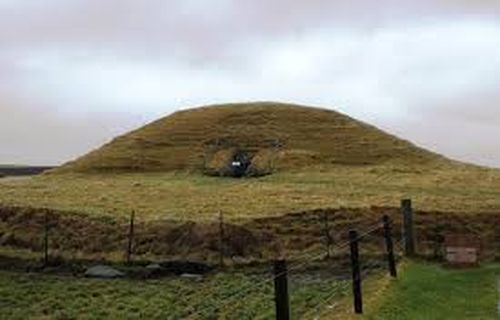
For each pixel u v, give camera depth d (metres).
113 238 47.88
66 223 52.38
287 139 110.06
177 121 122.00
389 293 21.55
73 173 101.94
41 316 29.36
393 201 57.88
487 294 22.45
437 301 21.34
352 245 18.94
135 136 117.44
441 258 28.98
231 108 125.88
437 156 108.81
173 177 95.06
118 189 78.62
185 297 32.28
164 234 46.75
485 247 39.03
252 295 30.56
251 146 107.50
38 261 43.94
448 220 46.09
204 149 107.88
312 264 39.16
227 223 47.00
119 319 28.53
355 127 117.62
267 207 58.00
